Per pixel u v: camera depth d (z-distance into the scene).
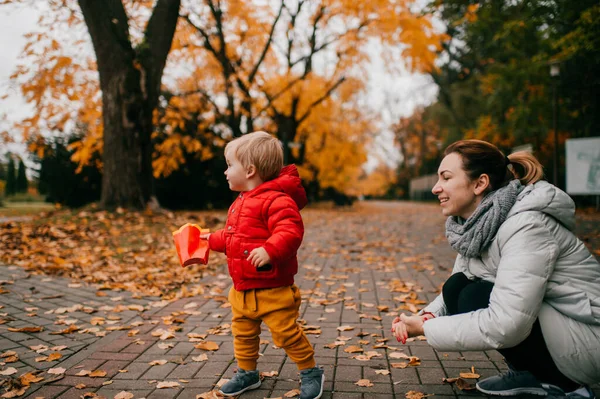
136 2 11.00
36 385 2.70
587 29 10.42
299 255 7.96
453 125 29.73
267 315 2.41
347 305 4.53
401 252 8.27
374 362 3.04
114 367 2.99
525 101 19.03
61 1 9.77
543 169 2.30
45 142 13.37
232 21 17.66
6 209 23.56
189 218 10.60
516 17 13.31
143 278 5.76
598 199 18.39
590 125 17.77
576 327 2.01
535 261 1.96
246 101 19.73
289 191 2.49
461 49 27.91
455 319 2.09
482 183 2.21
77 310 4.35
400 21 16.53
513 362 2.31
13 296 4.75
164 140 19.00
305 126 25.70
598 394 2.45
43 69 10.98
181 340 3.53
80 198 20.14
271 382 2.74
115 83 10.56
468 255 2.22
